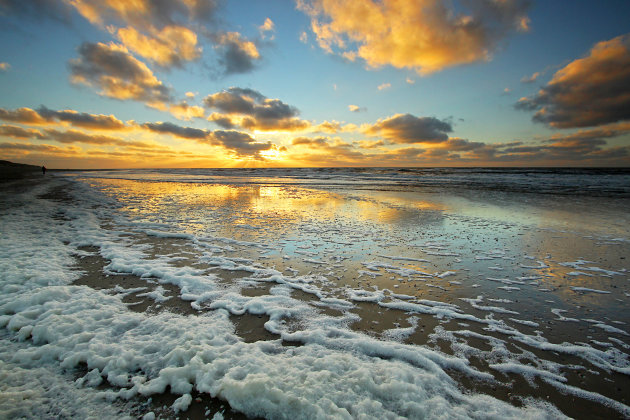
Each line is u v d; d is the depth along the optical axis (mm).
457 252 7176
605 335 3752
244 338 3555
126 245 7441
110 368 2834
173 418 2365
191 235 8477
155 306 4320
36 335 3295
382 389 2592
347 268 6109
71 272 5488
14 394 2455
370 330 3846
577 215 11891
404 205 14812
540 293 4977
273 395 2445
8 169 59500
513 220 10938
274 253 7055
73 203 14695
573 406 2643
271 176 49594
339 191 22500
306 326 3891
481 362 3227
